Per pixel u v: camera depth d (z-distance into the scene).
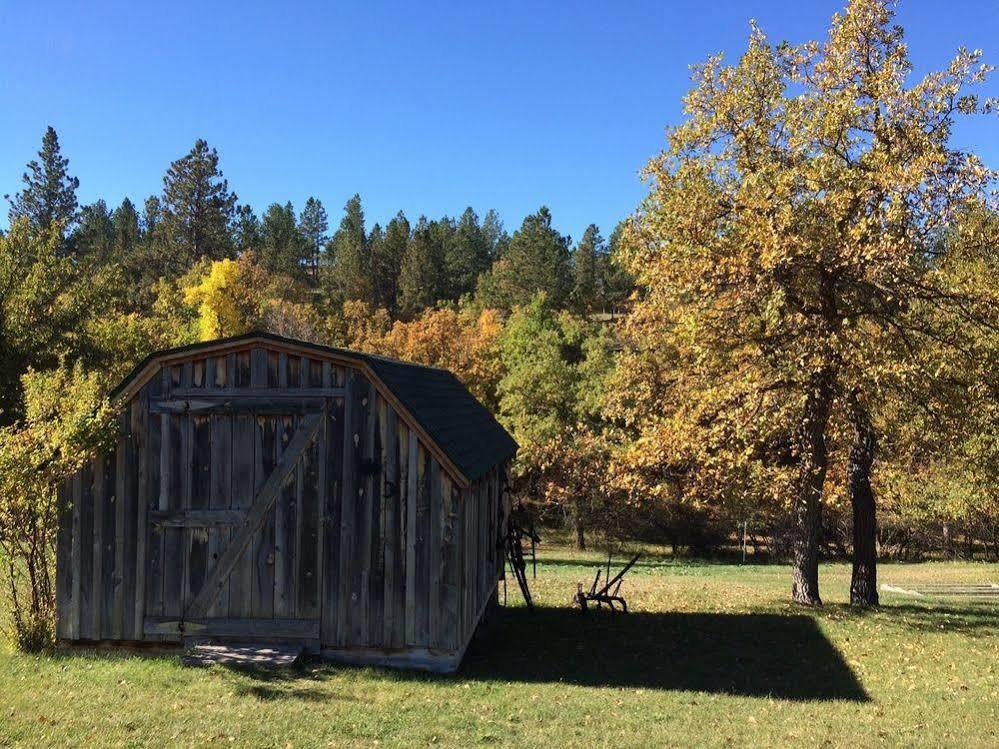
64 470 10.77
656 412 19.80
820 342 14.34
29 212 67.06
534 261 82.19
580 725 8.79
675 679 11.20
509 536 17.08
